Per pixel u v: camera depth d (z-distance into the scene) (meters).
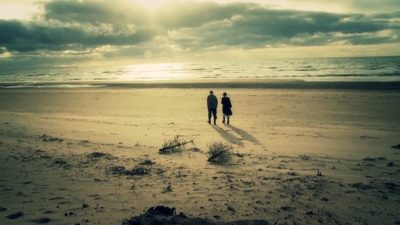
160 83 50.41
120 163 8.80
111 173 7.77
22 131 14.88
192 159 9.35
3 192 6.33
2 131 14.84
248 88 38.25
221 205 5.59
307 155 9.73
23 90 46.44
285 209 5.39
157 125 17.02
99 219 4.97
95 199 5.94
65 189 6.55
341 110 21.55
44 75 114.50
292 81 45.28
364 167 8.18
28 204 5.67
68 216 5.10
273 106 24.47
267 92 33.50
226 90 37.06
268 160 9.11
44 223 4.84
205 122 18.41
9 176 7.49
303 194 6.12
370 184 6.66
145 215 4.49
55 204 5.67
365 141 12.09
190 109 24.70
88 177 7.43
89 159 9.23
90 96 35.56
